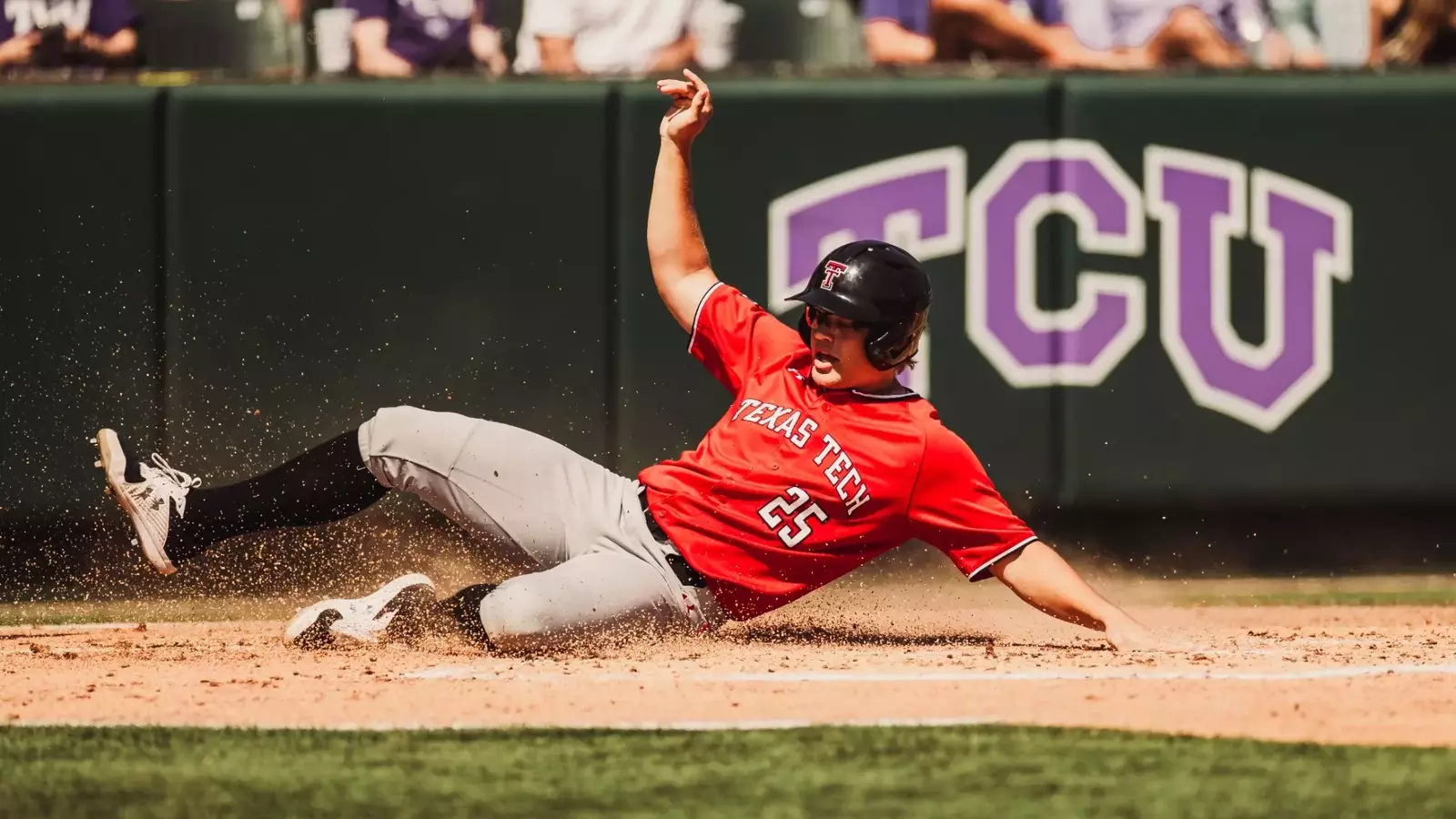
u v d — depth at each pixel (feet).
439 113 78.07
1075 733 36.06
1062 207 80.33
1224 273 81.05
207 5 83.05
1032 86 80.33
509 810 29.71
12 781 31.94
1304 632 59.26
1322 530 82.69
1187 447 81.00
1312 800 30.50
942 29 86.69
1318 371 81.61
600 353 78.59
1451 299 81.92
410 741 35.40
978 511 47.83
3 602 72.90
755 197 79.82
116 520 74.95
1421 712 38.86
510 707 39.09
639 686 41.88
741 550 48.01
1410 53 88.74
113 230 76.33
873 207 80.12
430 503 50.96
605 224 78.74
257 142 77.10
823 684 42.24
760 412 48.62
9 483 74.95
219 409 76.79
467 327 78.23
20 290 75.77
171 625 62.08
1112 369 80.64
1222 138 80.94
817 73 80.43
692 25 85.30
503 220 78.38
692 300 52.13
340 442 49.98
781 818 29.09
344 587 73.92
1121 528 81.76
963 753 34.24
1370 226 81.56
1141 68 81.35
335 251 77.51
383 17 83.20
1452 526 82.99
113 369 76.13
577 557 48.85
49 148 76.13
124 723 37.42
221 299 76.89
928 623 61.67
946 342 80.33
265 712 38.70
